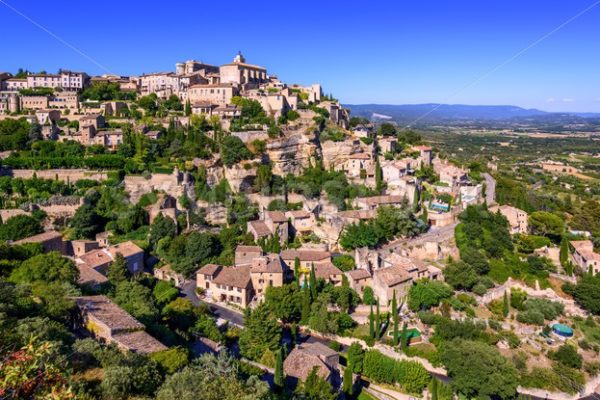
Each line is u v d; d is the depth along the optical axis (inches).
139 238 5871.1
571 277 5546.3
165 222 5905.5
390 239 6038.4
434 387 3609.7
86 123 7519.7
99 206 6240.2
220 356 3127.5
